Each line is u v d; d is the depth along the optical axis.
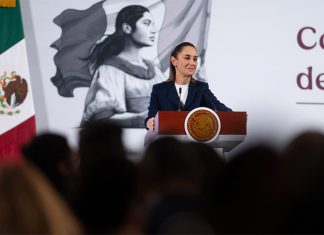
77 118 12.89
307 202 3.62
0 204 3.07
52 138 5.40
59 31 12.98
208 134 8.03
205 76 13.09
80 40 12.99
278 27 13.29
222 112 8.14
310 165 3.68
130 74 13.01
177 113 8.02
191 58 9.88
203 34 13.16
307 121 13.13
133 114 12.97
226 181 3.76
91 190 4.02
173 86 9.87
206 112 8.05
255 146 3.79
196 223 3.56
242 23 13.24
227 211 3.74
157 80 13.05
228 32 13.21
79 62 12.97
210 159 4.96
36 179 3.17
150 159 4.12
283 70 13.23
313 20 13.27
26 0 12.97
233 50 13.20
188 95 9.79
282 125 13.03
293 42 13.30
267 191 3.70
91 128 4.82
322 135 3.87
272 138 4.04
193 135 8.00
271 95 13.16
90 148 4.76
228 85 13.12
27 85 12.68
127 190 4.02
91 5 13.04
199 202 3.80
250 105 13.09
